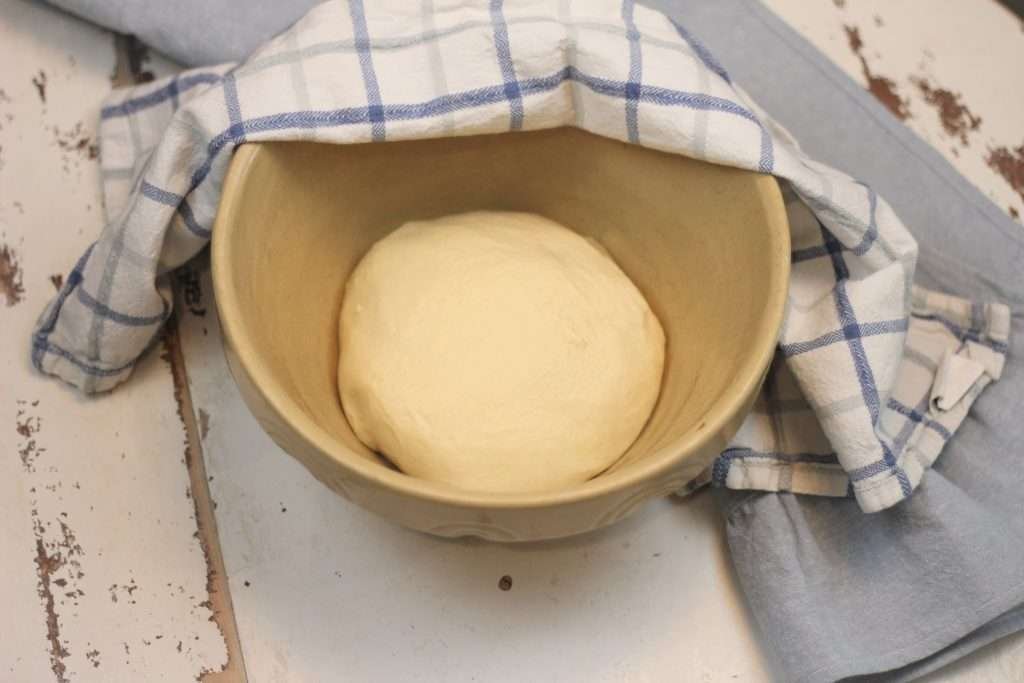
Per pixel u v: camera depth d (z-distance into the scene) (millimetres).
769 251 698
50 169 854
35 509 780
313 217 753
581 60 725
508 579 785
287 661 762
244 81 713
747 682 773
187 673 756
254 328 672
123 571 772
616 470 647
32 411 801
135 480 793
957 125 909
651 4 902
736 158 709
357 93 720
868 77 920
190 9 849
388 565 784
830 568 786
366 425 728
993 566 761
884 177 869
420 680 762
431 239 764
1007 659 785
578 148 771
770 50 896
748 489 787
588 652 773
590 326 737
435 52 727
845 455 749
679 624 783
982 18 944
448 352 719
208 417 810
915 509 772
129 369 808
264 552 783
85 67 879
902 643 766
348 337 749
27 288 828
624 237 794
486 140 770
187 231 761
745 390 657
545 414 712
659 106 718
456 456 705
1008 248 838
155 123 839
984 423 808
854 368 746
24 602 762
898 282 756
